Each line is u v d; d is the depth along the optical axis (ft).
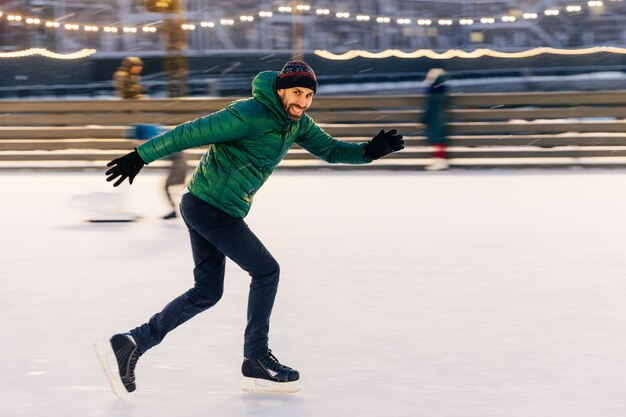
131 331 17.61
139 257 32.35
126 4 126.62
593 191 49.67
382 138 18.01
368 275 29.07
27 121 63.87
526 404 17.24
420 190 50.90
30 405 17.40
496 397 17.63
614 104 60.59
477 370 19.36
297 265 30.76
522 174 57.88
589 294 26.32
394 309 24.68
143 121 62.54
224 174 16.70
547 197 47.50
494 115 61.05
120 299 26.03
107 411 17.04
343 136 61.00
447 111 61.00
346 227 38.75
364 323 23.26
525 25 155.53
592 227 38.29
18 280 28.68
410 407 17.11
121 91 48.96
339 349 21.03
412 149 63.31
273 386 17.94
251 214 42.70
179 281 28.32
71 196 49.57
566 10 153.07
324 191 50.93
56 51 123.85
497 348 20.99
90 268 30.45
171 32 58.08
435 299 25.81
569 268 30.01
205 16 132.05
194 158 61.46
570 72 117.19
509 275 28.96
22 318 23.99
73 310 24.81
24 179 57.93
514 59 121.80
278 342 21.62
